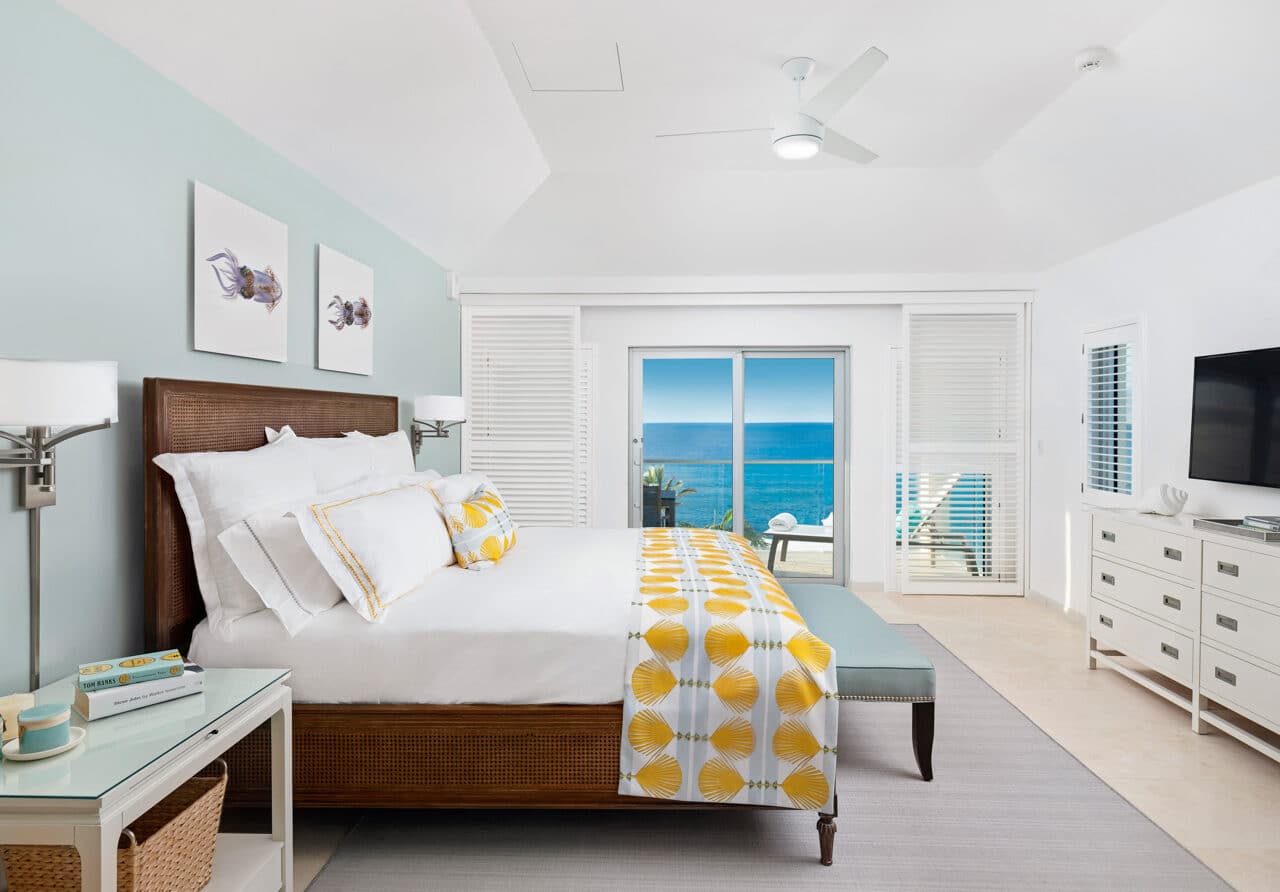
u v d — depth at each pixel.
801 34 2.94
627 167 4.55
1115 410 4.33
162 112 2.20
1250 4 2.48
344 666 2.16
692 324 5.76
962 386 5.56
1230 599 2.82
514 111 3.67
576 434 5.61
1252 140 3.01
